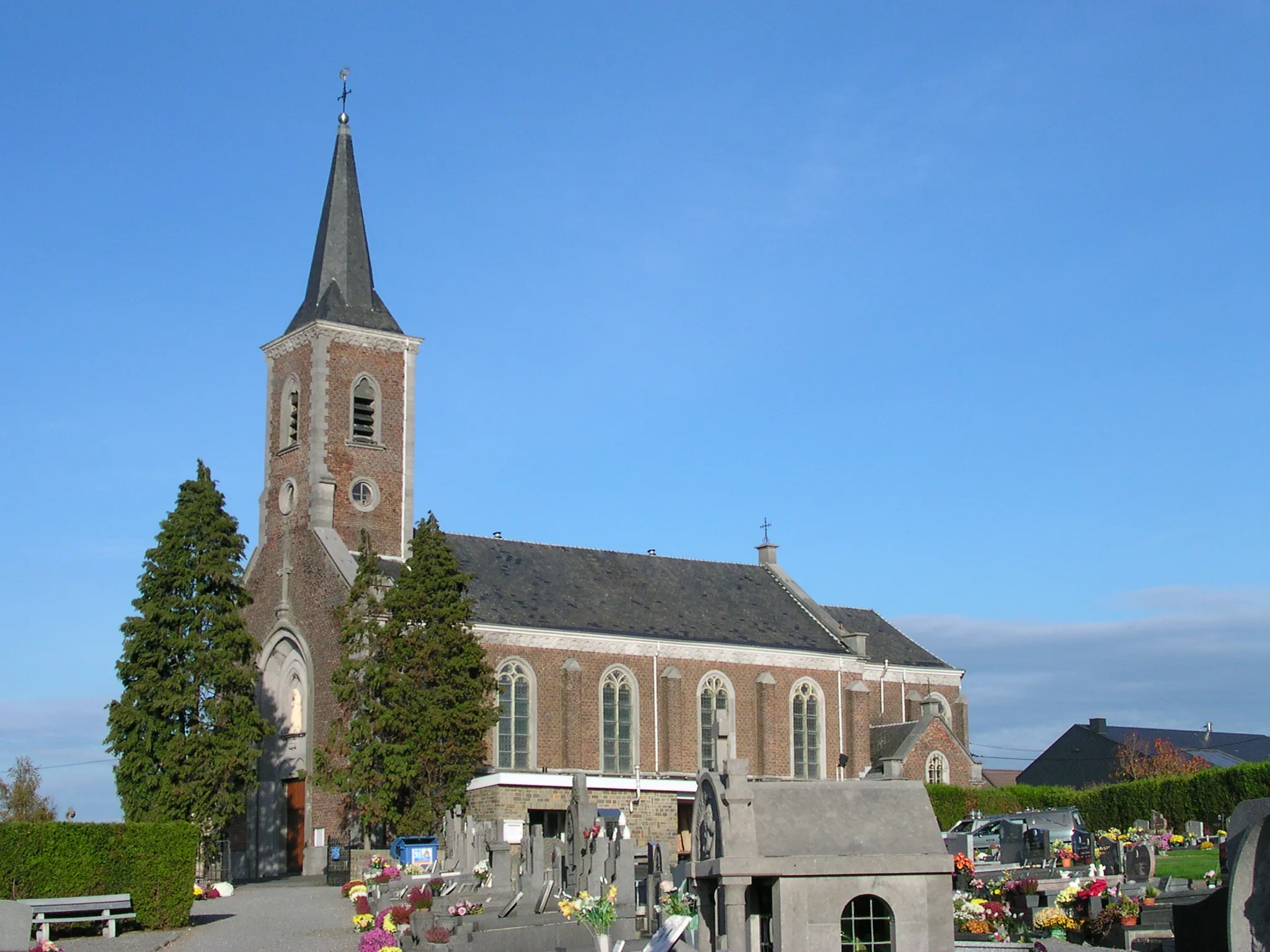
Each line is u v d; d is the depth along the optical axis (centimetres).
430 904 4091
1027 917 3681
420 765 6172
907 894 2691
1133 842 4519
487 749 7175
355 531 7538
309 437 7531
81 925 4209
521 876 4466
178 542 6278
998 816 6012
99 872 4194
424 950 3550
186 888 4347
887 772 8244
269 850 7269
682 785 6850
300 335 7731
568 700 7506
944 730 8481
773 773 8188
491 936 3481
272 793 7338
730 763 2734
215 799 6084
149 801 6066
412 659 6297
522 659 7462
